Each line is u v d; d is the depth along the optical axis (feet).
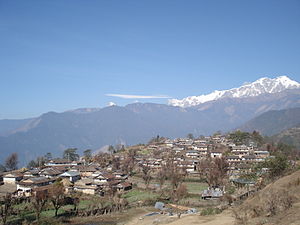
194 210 226.99
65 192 317.42
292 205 119.75
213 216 161.38
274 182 182.09
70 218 225.56
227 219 140.97
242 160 461.37
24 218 219.20
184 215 200.54
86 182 349.20
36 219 215.51
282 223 99.09
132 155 554.87
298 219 97.96
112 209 253.85
